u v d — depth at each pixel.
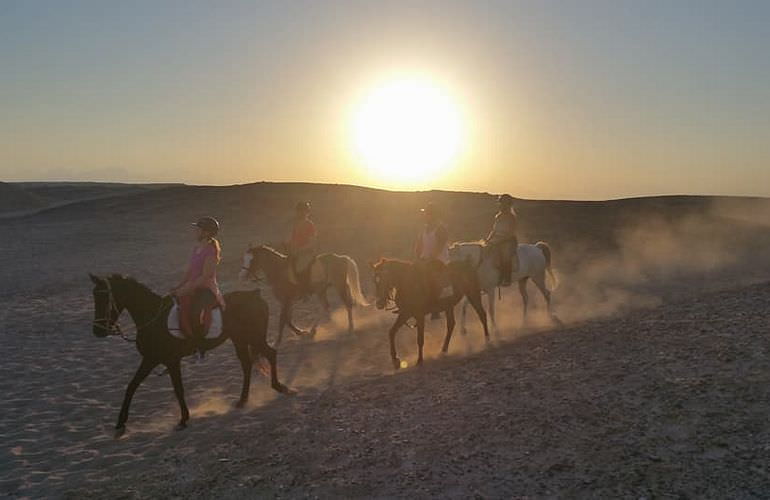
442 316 17.20
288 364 12.68
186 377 11.91
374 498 6.34
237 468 7.39
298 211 14.62
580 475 6.31
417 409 8.85
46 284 23.62
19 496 7.02
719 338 9.88
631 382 8.59
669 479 5.98
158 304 9.02
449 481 6.54
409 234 35.41
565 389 8.76
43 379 11.83
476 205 51.66
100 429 9.21
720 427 6.84
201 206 57.66
